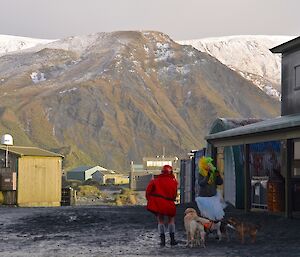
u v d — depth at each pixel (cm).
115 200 5775
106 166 17200
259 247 1180
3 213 2302
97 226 1688
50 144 17400
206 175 1259
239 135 1994
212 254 1092
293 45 2331
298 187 1914
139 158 18288
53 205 3625
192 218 1193
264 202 2064
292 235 1353
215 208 1257
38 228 1666
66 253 1138
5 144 3503
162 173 1215
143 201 6184
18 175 3425
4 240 1377
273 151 2202
